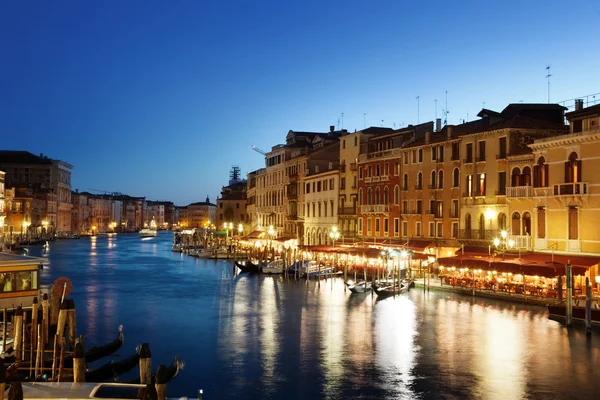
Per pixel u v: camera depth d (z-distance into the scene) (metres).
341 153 68.88
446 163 51.44
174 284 53.44
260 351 27.50
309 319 34.94
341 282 53.84
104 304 41.34
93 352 26.44
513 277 42.56
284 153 85.69
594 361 25.28
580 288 36.75
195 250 96.50
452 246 50.47
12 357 22.67
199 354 27.03
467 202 48.69
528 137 45.22
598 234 36.97
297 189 79.81
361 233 63.75
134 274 63.03
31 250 104.50
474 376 23.48
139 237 189.50
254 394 21.69
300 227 78.81
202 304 41.16
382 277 50.56
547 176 40.69
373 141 62.75
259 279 57.53
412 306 38.81
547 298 37.62
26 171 146.38
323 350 27.58
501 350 27.09
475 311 36.53
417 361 25.58
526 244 42.03
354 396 21.42
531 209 42.56
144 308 39.56
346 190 67.31
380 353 26.94
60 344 22.30
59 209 152.75
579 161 38.22
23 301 29.34
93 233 189.75
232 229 117.06
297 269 58.16
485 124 50.31
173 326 33.28
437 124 58.19
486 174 47.00
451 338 29.47
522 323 32.66
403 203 56.91
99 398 15.67
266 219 92.75
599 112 37.16
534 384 22.48
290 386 22.52
